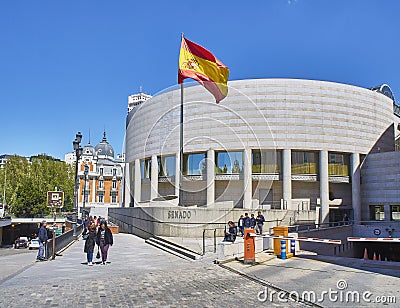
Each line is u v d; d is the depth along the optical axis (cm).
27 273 1110
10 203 6625
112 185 7500
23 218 5100
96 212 5016
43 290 874
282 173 3491
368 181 3800
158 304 763
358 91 3797
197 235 2009
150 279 1016
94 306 742
